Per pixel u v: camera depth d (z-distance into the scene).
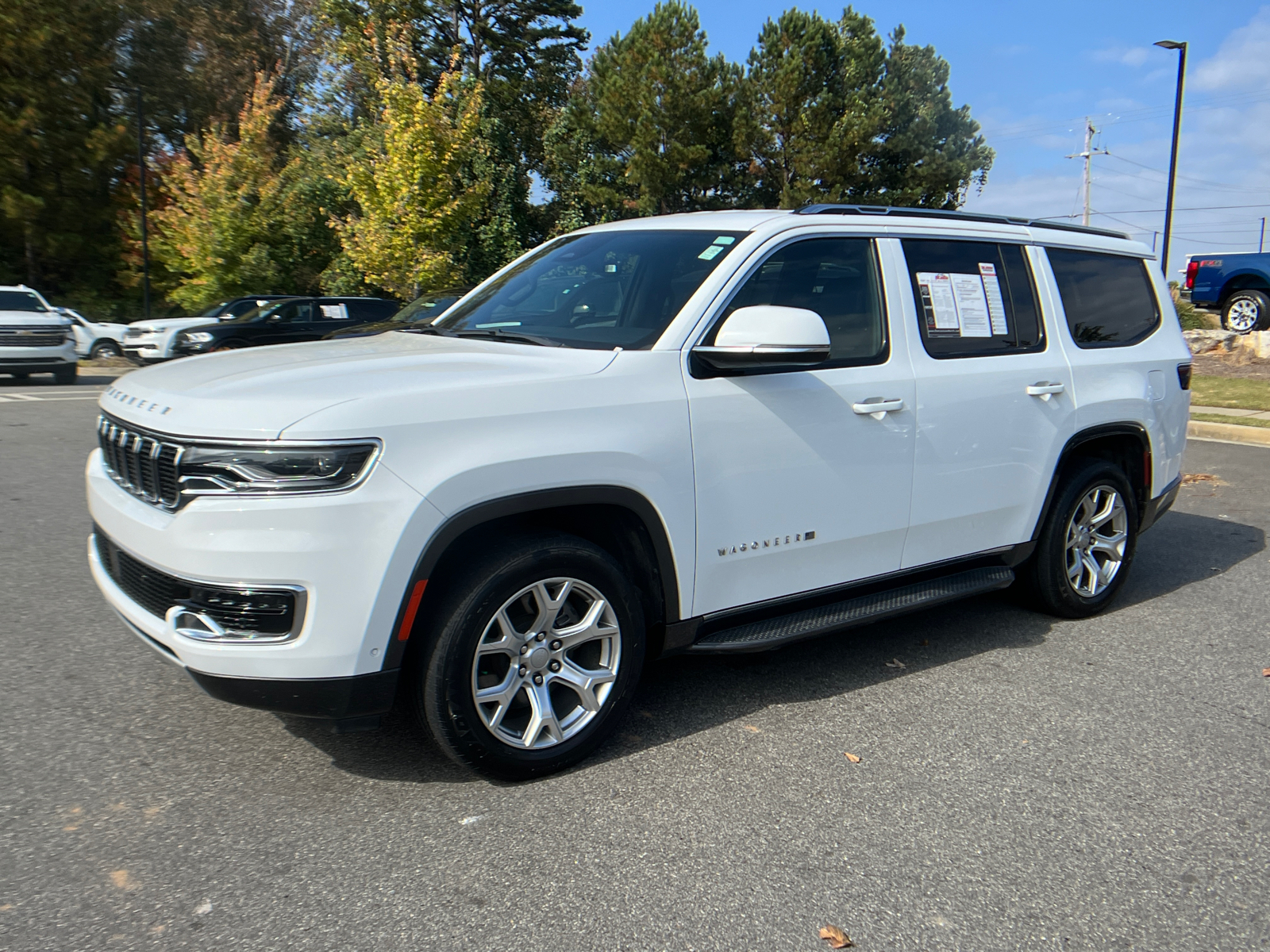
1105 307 5.12
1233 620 5.15
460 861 2.75
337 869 2.69
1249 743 3.66
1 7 28.17
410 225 23.23
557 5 42.00
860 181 35.31
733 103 35.44
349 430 2.73
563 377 3.18
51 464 8.67
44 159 29.31
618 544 3.43
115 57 33.72
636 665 3.40
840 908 2.58
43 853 2.72
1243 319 19.23
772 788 3.23
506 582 3.02
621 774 3.30
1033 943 2.46
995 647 4.65
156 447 2.88
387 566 2.78
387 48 30.27
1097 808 3.15
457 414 2.92
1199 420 12.14
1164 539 6.97
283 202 27.20
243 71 42.00
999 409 4.38
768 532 3.65
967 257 4.46
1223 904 2.66
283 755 3.35
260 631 2.76
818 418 3.72
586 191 36.12
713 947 2.41
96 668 4.04
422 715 3.06
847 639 4.74
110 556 3.29
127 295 31.91
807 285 3.84
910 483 4.07
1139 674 4.33
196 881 2.61
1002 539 4.58
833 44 34.78
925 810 3.11
